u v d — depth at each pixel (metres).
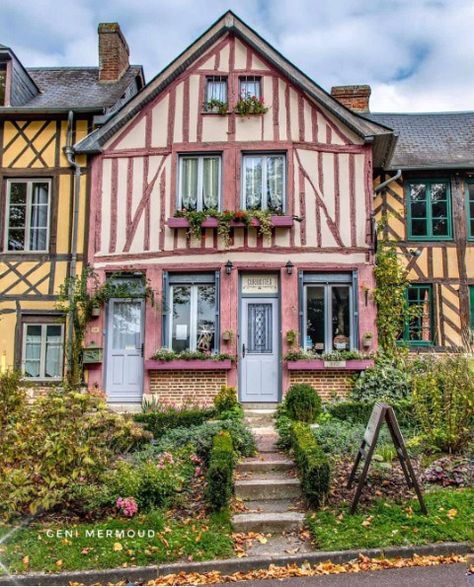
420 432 6.94
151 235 10.10
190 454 6.27
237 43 10.48
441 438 6.45
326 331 9.93
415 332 11.89
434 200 12.30
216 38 10.48
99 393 6.35
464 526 4.60
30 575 4.12
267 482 5.63
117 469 5.50
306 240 9.96
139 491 5.14
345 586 3.91
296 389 8.14
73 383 9.68
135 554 4.35
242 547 4.58
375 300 9.81
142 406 9.33
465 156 12.23
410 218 12.20
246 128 10.25
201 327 10.02
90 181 10.45
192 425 7.64
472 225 12.12
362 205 10.04
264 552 4.50
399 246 12.05
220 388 9.40
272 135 10.21
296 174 10.12
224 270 9.92
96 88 12.52
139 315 10.15
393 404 8.04
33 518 4.95
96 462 5.27
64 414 5.25
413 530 4.58
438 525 4.62
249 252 9.96
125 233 10.16
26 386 6.96
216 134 10.27
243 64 10.43
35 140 10.74
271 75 10.39
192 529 4.73
